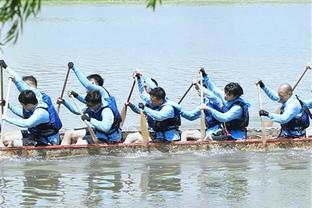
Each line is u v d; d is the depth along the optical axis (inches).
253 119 1851.6
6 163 1326.3
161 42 3988.7
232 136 1430.9
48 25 5113.2
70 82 2445.9
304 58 3147.1
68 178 1239.5
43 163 1334.9
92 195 1139.3
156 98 1401.3
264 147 1428.4
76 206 1077.1
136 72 1530.5
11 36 443.2
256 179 1241.4
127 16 5836.6
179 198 1124.5
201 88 1477.6
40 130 1354.6
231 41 3983.8
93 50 3582.7
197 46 3759.8
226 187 1190.9
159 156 1391.5
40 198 1123.3
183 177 1256.2
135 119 1834.4
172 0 7037.4
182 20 5383.9
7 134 1389.0
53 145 1353.3
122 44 3890.3
